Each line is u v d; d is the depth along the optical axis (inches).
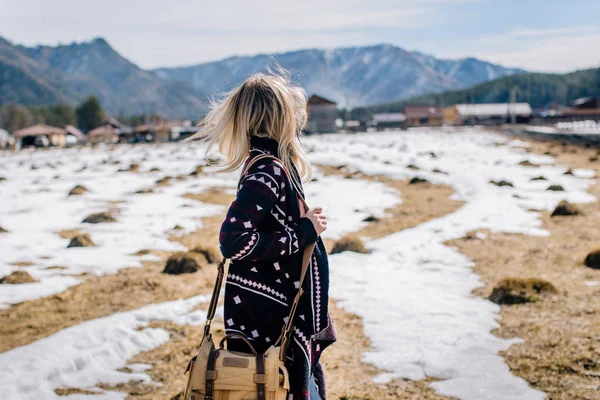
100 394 200.5
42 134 4210.1
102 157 1951.3
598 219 520.1
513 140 2053.4
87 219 611.8
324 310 97.0
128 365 227.1
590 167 1047.6
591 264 348.5
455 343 231.9
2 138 4554.6
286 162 97.4
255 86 97.4
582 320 247.1
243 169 96.5
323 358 226.4
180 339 253.9
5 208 719.7
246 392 88.5
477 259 387.9
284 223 95.4
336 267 368.2
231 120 98.4
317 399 101.5
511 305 278.8
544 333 235.3
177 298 329.4
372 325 260.4
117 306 317.7
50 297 337.1
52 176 1197.7
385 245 437.1
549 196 705.0
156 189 914.7
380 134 3134.8
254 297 94.0
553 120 4153.5
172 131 4589.1
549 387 186.2
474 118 5265.8
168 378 215.8
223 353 90.9
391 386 198.7
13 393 198.2
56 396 198.2
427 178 964.6
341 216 630.5
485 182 880.9
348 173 1119.0
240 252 89.5
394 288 317.4
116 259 434.0
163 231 559.8
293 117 98.2
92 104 6215.6
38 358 227.1
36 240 512.1
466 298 296.7
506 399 181.0
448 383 196.5
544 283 292.2
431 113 5423.2
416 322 260.4
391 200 753.6
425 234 477.1
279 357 91.4
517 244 430.6
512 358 213.0
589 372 193.3
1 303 325.7
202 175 1130.7
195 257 395.2
